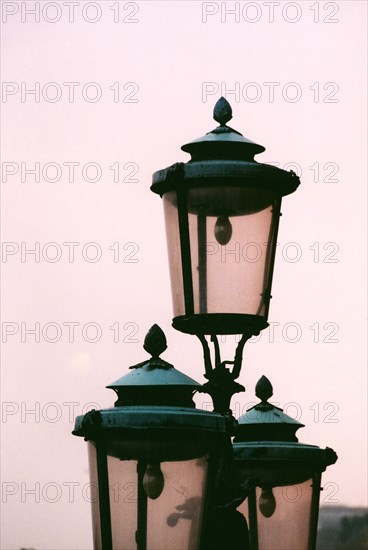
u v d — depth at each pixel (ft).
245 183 22.70
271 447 27.43
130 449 20.74
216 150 23.31
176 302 23.18
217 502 21.30
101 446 20.68
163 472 20.83
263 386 29.17
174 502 20.84
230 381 22.63
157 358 21.88
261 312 22.89
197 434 20.76
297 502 27.43
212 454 21.01
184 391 21.48
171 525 20.81
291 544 27.25
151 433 20.59
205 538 21.02
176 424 20.65
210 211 22.68
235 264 22.79
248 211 22.80
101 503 20.74
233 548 21.38
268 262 23.06
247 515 27.25
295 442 28.22
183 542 20.85
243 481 22.45
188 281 22.70
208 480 21.01
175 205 22.89
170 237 23.25
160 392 21.36
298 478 27.45
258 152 23.58
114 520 20.75
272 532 27.25
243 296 22.75
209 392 22.54
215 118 23.75
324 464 27.66
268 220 22.97
